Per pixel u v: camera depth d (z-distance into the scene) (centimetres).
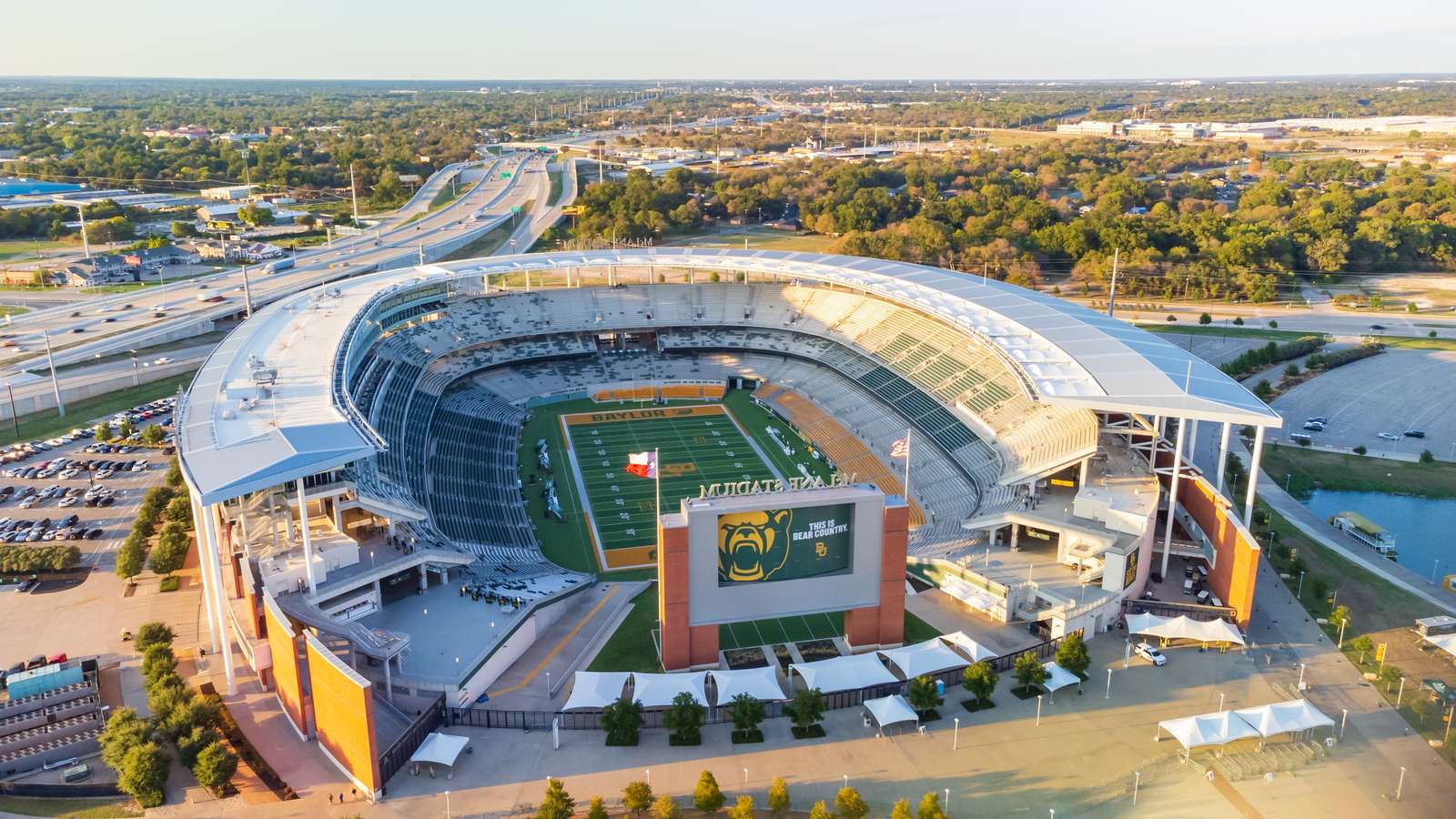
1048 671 8550
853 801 6781
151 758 7088
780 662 9100
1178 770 7550
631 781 7431
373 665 8494
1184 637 9081
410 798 7219
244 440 9381
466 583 9988
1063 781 7431
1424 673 8900
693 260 18350
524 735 7981
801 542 8881
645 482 13712
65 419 15900
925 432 13962
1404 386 17700
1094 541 10081
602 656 9169
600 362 18325
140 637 8856
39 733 7638
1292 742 7900
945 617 9888
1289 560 11081
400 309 16700
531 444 15175
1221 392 10512
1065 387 10744
